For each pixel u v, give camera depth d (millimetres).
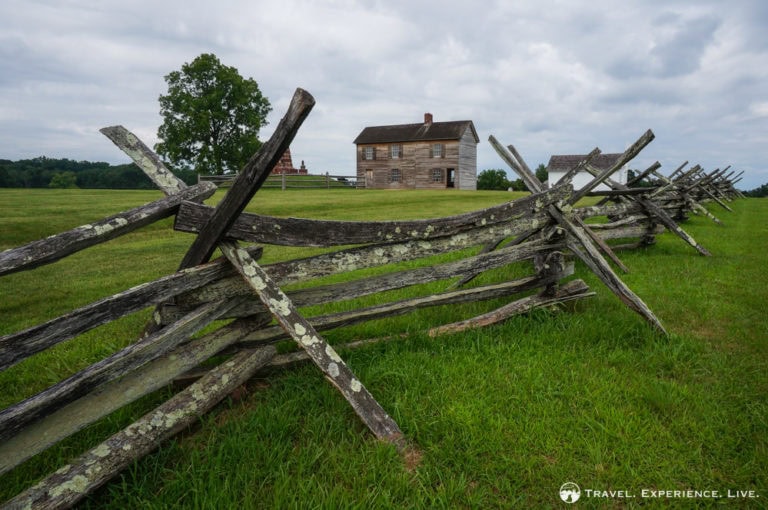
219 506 1920
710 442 2402
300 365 3234
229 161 47406
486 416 2582
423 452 2357
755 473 2176
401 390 2912
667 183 11789
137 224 2129
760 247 8430
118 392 2107
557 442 2371
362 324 4047
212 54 46281
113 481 2143
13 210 13859
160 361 2322
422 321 4117
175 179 2406
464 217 3264
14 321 4598
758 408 2693
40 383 3238
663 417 2611
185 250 8930
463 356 3369
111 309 2002
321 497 1985
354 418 2627
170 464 2277
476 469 2213
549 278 4105
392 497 2006
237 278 2637
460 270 3531
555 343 3588
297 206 16812
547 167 50969
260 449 2301
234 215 2223
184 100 44594
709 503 2000
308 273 2762
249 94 48469
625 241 9328
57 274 6742
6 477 2162
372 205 18078
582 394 2842
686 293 5121
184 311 2619
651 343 3604
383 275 3252
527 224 3664
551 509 1986
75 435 2471
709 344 3646
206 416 2686
